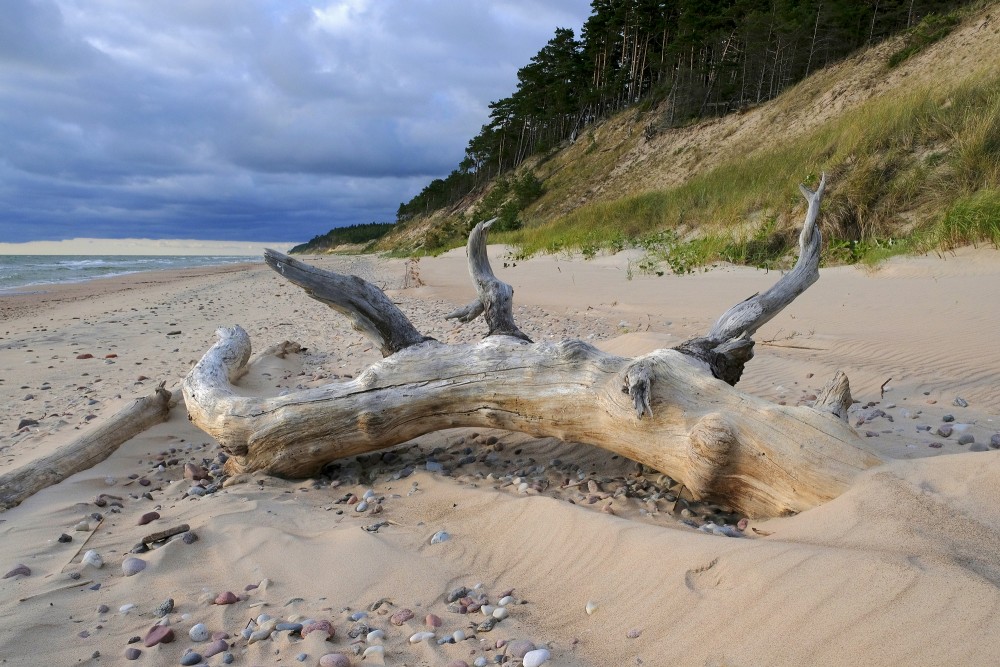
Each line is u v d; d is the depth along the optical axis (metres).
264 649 2.27
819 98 28.67
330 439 4.07
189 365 7.81
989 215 10.40
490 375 3.89
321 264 43.59
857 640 1.83
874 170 13.54
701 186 19.50
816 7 35.72
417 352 4.12
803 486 2.79
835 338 6.90
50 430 5.32
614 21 57.81
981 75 14.40
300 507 3.59
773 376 5.73
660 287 12.63
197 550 3.05
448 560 2.87
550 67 68.19
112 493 4.04
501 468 4.11
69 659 2.26
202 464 4.55
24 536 3.30
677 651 2.07
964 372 5.28
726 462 2.96
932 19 27.03
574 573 2.63
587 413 3.61
